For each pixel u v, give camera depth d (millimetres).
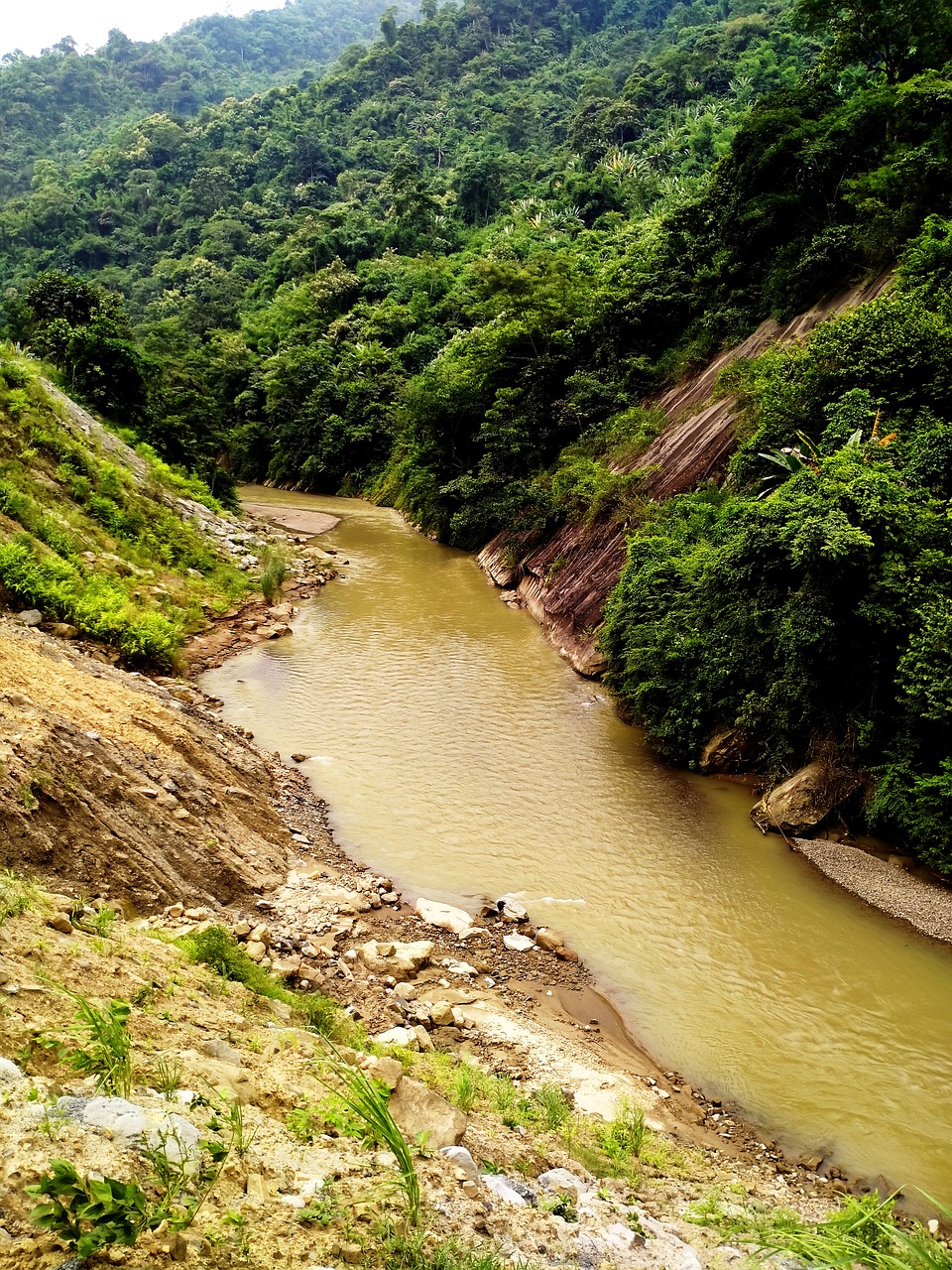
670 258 40406
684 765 20094
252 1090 6117
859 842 16594
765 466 23531
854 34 35375
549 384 43438
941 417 19969
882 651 16891
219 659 25484
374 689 24000
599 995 12180
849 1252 5348
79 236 127375
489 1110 8398
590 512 32281
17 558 21547
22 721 11508
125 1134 4527
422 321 75625
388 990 11125
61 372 39188
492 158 101250
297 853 14602
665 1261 6027
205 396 48531
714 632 20062
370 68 150875
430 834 16312
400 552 44406
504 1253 5238
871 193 29234
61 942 7191
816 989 12500
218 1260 4016
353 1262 4488
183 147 142250
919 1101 10445
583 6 152625
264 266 110188
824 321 24953
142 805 12172
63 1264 3512
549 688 24766
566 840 16438
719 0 127812
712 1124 9914
